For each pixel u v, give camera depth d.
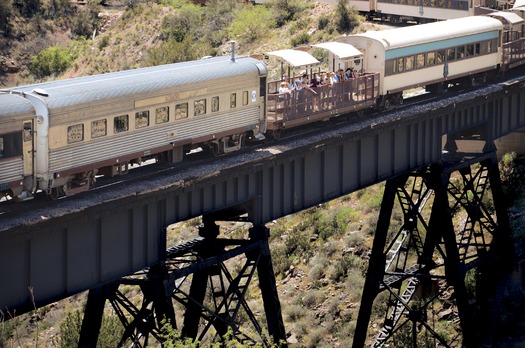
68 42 144.62
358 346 60.25
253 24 125.56
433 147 62.19
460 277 61.84
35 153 43.69
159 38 133.25
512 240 69.50
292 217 79.94
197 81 50.88
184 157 54.28
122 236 43.56
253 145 56.41
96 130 46.03
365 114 66.00
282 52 58.84
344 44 64.62
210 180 46.41
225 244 50.56
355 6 117.00
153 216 44.84
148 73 49.38
